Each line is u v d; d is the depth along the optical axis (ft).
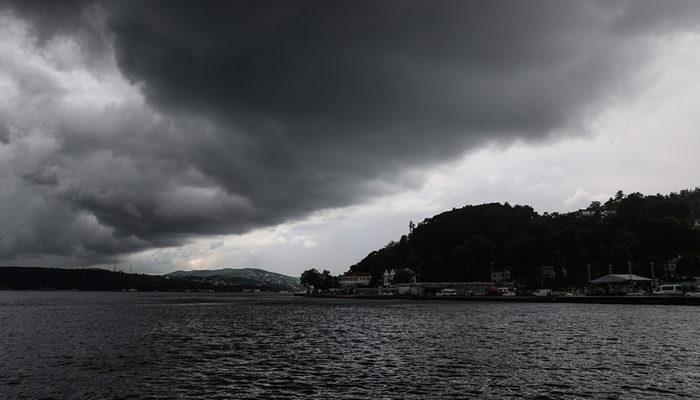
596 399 98.68
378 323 278.46
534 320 274.36
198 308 499.51
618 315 302.04
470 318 300.61
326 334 222.07
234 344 187.52
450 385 112.57
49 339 207.10
